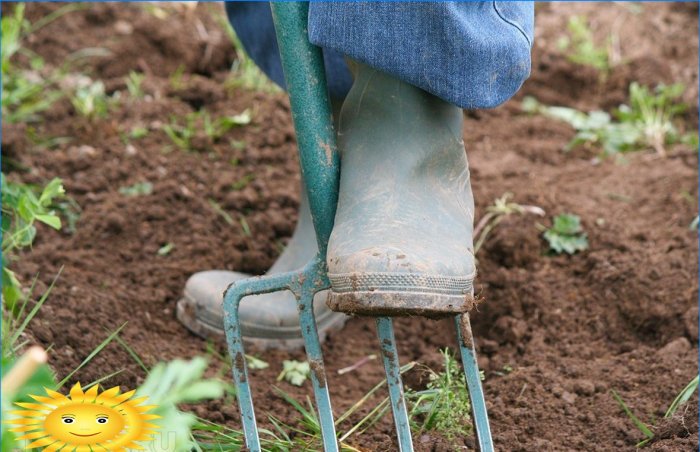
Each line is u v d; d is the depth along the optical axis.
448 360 2.95
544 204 4.28
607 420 2.90
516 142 5.02
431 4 2.41
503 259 3.97
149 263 3.89
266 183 4.45
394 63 2.47
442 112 2.65
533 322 3.61
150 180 4.36
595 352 3.46
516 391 3.13
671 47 5.86
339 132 2.72
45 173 4.31
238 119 4.80
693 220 4.10
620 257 3.87
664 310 3.50
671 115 5.26
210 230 4.10
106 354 3.13
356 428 2.93
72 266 3.74
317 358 2.56
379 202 2.52
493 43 2.50
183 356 3.34
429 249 2.42
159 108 4.90
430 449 2.75
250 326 3.45
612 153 4.91
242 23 3.43
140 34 5.45
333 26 2.45
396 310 2.34
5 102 4.64
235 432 2.82
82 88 5.02
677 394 3.00
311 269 2.58
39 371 1.71
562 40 5.87
